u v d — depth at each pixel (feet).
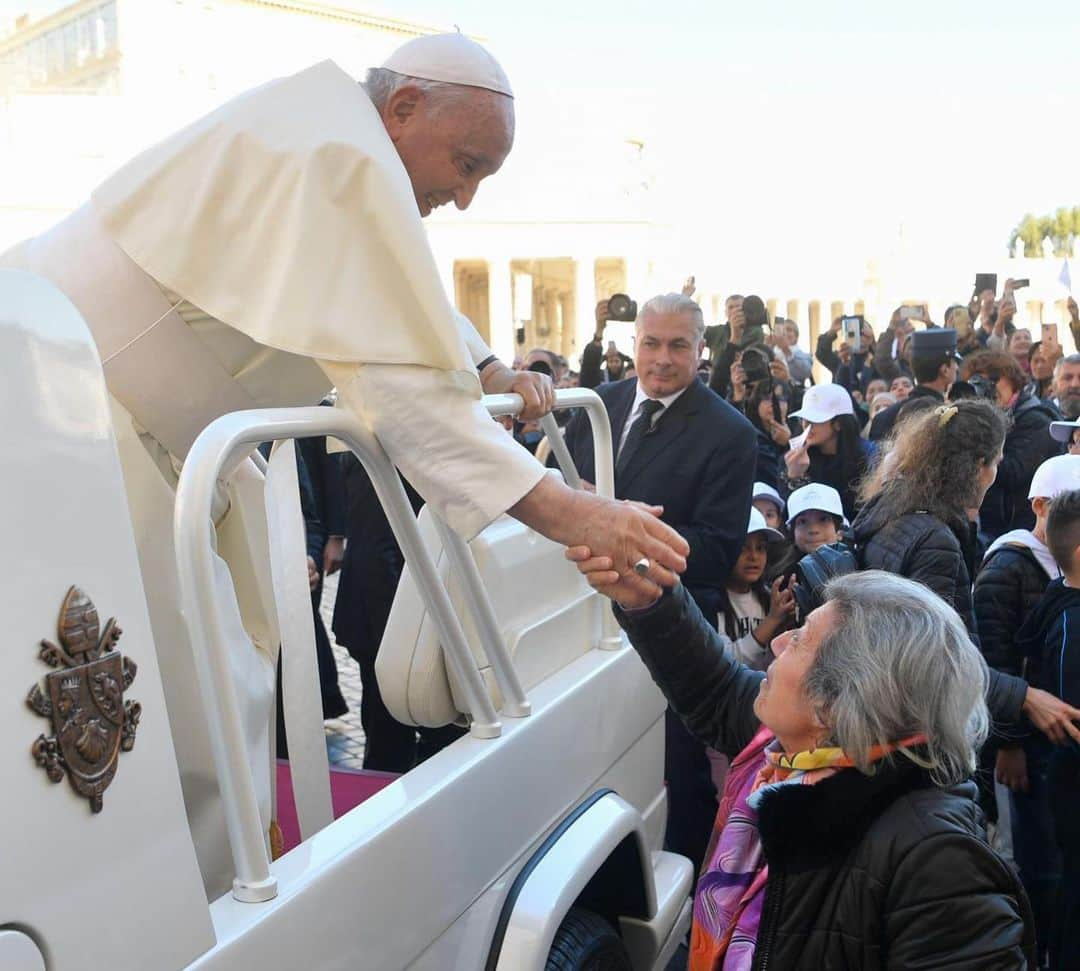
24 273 3.67
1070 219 193.36
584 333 125.70
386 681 6.72
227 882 5.37
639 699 8.11
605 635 7.96
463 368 5.41
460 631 5.86
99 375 3.82
